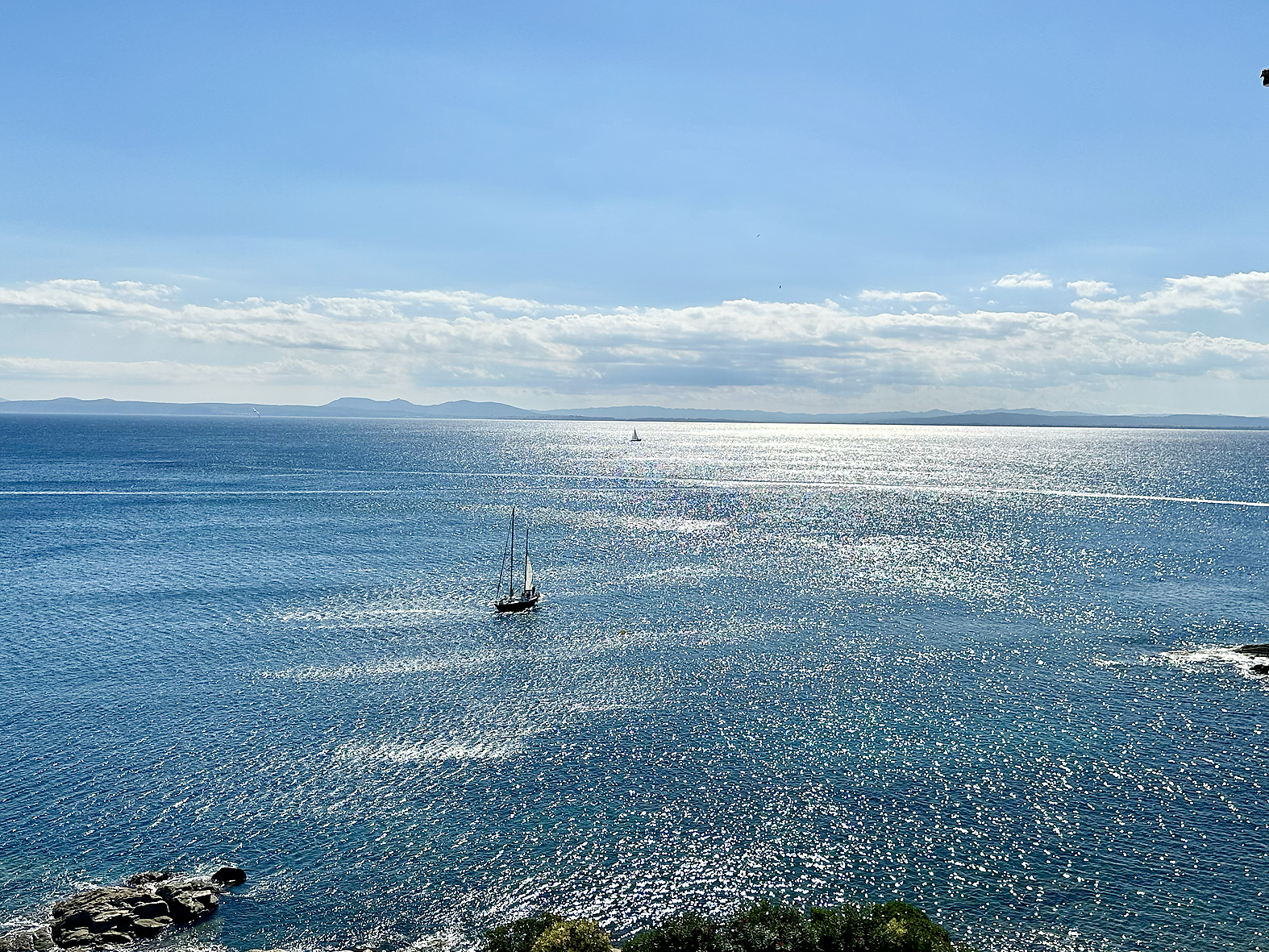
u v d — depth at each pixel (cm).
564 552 15150
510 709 7506
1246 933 4566
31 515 18475
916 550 15750
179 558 14025
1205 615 10894
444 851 5338
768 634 9888
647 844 5412
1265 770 6350
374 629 9988
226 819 5662
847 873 5112
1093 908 4775
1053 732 7031
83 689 7862
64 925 4603
